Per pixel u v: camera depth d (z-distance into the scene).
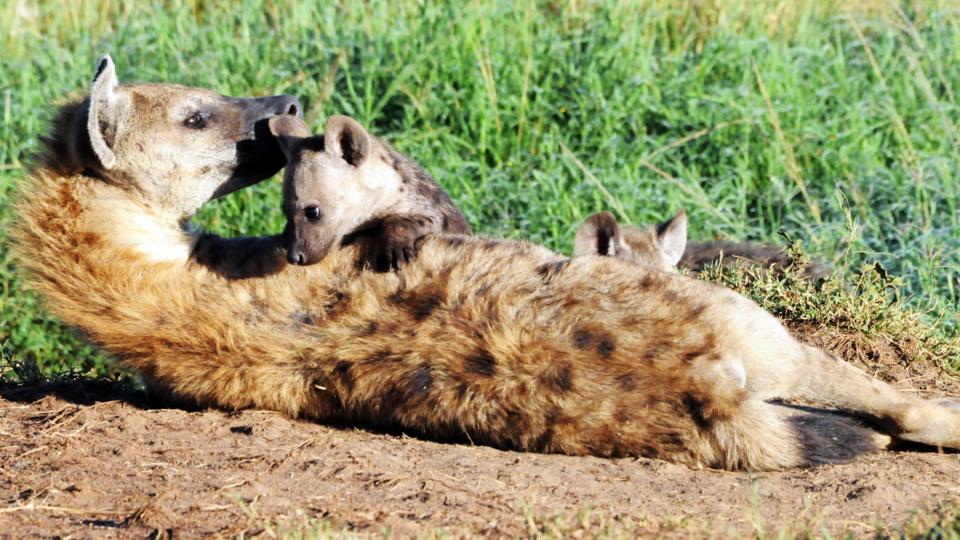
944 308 12.79
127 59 18.47
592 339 8.13
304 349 8.67
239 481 7.74
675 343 8.10
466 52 18.00
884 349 11.28
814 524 6.93
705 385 8.02
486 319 8.32
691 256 13.90
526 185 16.75
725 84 18.25
